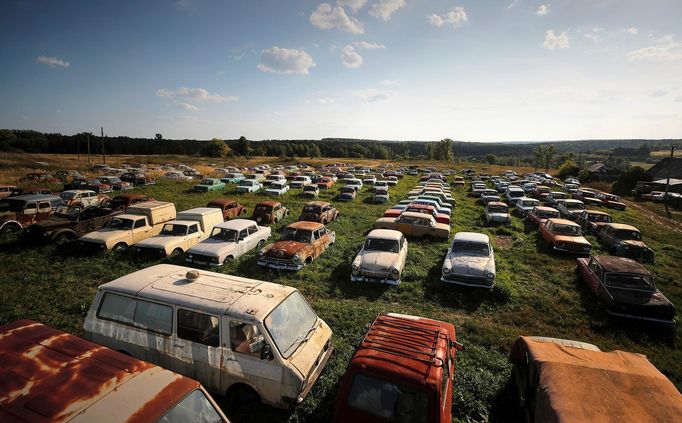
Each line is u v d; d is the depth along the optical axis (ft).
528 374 17.19
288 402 17.01
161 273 22.03
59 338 14.15
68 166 167.63
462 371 21.59
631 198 145.69
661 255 55.67
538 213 70.90
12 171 133.18
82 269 38.70
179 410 11.47
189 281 20.83
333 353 23.18
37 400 10.89
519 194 100.42
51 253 43.14
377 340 16.28
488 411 18.76
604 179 205.57
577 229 54.34
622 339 28.22
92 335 19.97
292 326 19.03
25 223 52.70
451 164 302.45
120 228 46.16
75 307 29.22
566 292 37.01
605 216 68.23
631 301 30.71
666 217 103.81
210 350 17.72
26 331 14.47
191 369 18.11
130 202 59.21
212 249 40.11
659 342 27.96
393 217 64.69
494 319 30.73
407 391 13.46
